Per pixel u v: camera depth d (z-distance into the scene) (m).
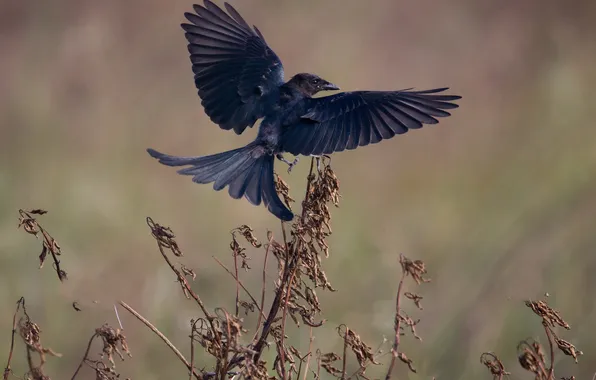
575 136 16.19
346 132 7.57
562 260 12.47
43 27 18.30
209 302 11.70
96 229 13.07
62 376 10.73
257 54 8.22
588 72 18.38
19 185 14.07
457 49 19.94
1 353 10.52
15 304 11.27
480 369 10.76
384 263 12.47
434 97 7.54
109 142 15.47
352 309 11.79
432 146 16.28
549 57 19.70
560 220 13.46
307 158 14.34
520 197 14.71
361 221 13.76
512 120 17.34
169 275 11.85
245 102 7.96
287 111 7.78
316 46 18.64
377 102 7.66
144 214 13.52
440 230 13.91
